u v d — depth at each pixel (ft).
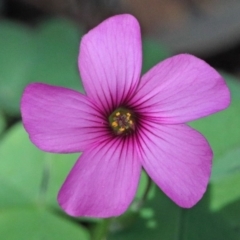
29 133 0.38
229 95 0.38
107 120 0.40
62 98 0.38
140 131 0.40
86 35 0.38
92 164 0.38
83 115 0.39
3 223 0.46
